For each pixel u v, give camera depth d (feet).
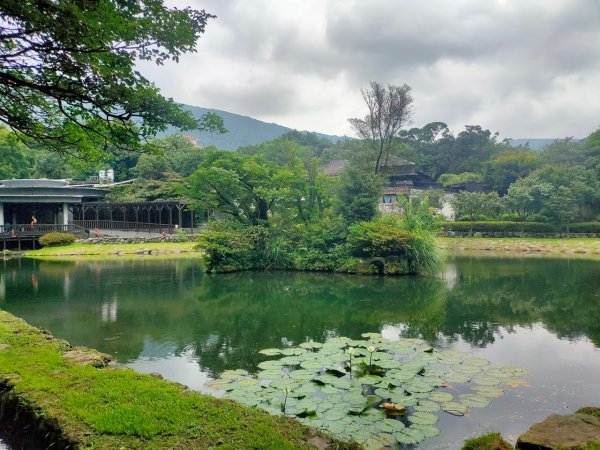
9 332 26.07
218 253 72.90
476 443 15.93
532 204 132.98
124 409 15.49
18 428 16.25
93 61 16.65
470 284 59.52
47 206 138.00
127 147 22.56
